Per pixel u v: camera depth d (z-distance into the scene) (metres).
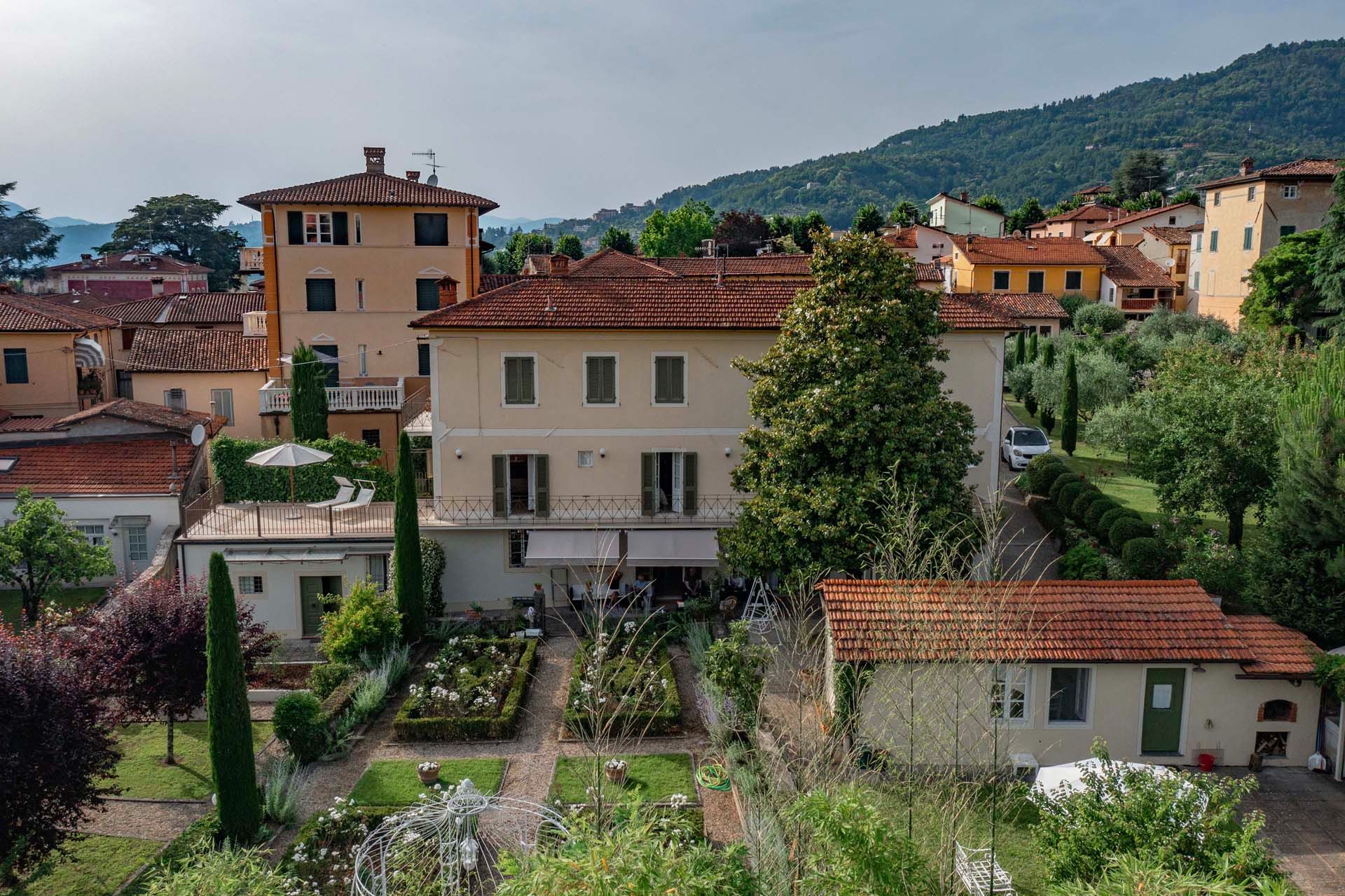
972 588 17.73
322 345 51.84
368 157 55.69
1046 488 39.69
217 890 14.16
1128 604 24.89
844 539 27.50
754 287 36.16
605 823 13.68
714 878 10.98
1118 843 14.18
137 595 25.30
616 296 35.31
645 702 26.20
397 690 28.58
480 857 19.39
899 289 28.73
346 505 35.91
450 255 51.97
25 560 32.50
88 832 21.47
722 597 33.75
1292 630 24.92
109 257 98.06
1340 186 54.69
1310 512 25.75
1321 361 27.69
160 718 27.02
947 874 13.55
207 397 52.75
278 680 29.66
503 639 31.36
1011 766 21.61
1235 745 23.92
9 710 18.69
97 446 40.66
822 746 15.84
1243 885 11.72
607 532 34.25
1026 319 77.00
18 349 51.34
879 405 28.33
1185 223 103.81
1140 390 52.00
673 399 34.50
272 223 50.72
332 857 19.75
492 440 34.44
